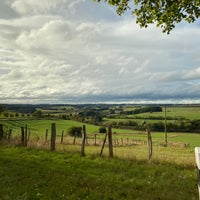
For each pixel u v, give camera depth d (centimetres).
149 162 1560
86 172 1324
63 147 2211
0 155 1738
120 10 1181
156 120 11581
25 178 1157
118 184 1122
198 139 8050
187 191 1045
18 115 12444
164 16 1124
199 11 1110
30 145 2188
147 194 995
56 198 920
